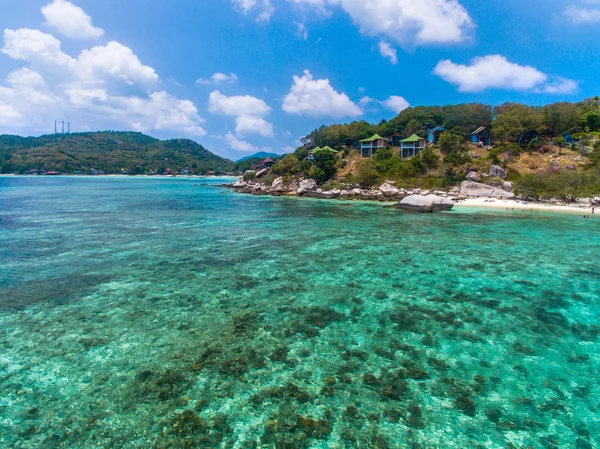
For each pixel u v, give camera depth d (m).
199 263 17.34
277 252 19.75
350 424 6.48
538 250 20.45
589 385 7.66
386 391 7.47
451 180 54.31
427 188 54.47
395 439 6.10
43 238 22.80
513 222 31.30
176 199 54.09
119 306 11.97
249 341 9.67
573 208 40.38
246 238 23.59
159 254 19.00
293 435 6.20
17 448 5.87
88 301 12.38
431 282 14.73
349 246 21.39
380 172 63.59
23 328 10.26
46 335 9.86
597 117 64.75
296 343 9.58
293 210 40.34
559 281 14.84
